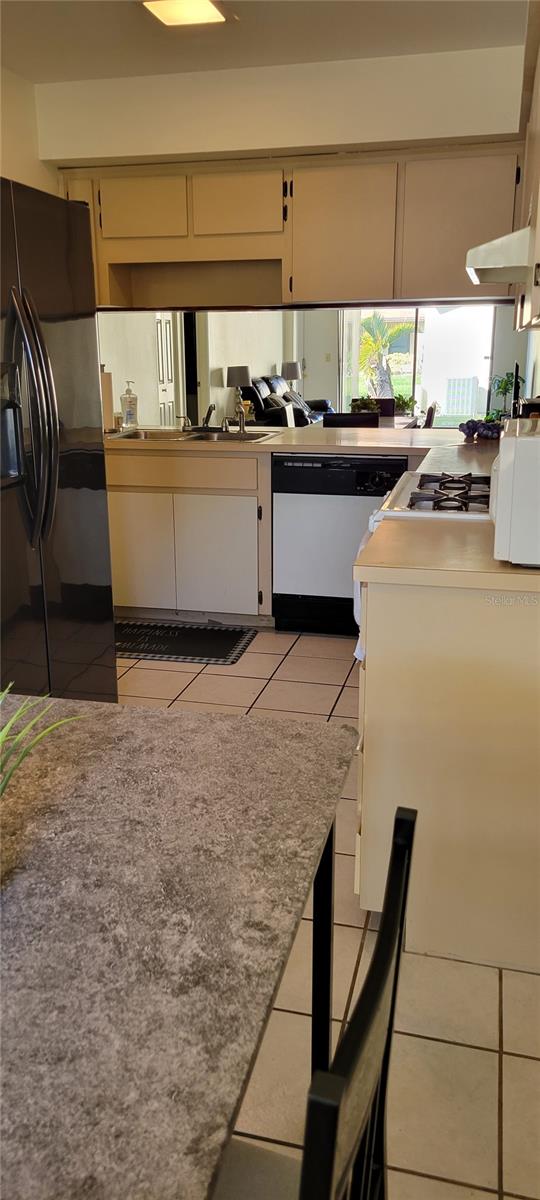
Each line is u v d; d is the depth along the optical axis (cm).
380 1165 82
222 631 418
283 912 83
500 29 333
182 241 415
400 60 365
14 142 387
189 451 400
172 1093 63
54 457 259
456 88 362
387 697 181
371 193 391
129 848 94
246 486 398
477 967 188
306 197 397
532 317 226
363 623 179
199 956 77
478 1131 148
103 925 81
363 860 191
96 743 120
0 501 239
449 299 402
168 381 588
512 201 379
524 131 357
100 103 396
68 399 270
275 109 380
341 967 185
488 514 227
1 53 356
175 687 345
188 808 102
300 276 406
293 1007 174
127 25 327
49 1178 56
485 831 183
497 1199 136
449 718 179
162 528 412
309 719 312
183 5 298
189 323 593
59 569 272
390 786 186
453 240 388
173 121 391
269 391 694
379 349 634
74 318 271
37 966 76
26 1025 69
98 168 417
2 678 246
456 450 363
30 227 245
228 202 405
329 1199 47
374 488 382
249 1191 87
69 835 97
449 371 595
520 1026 171
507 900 185
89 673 297
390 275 397
